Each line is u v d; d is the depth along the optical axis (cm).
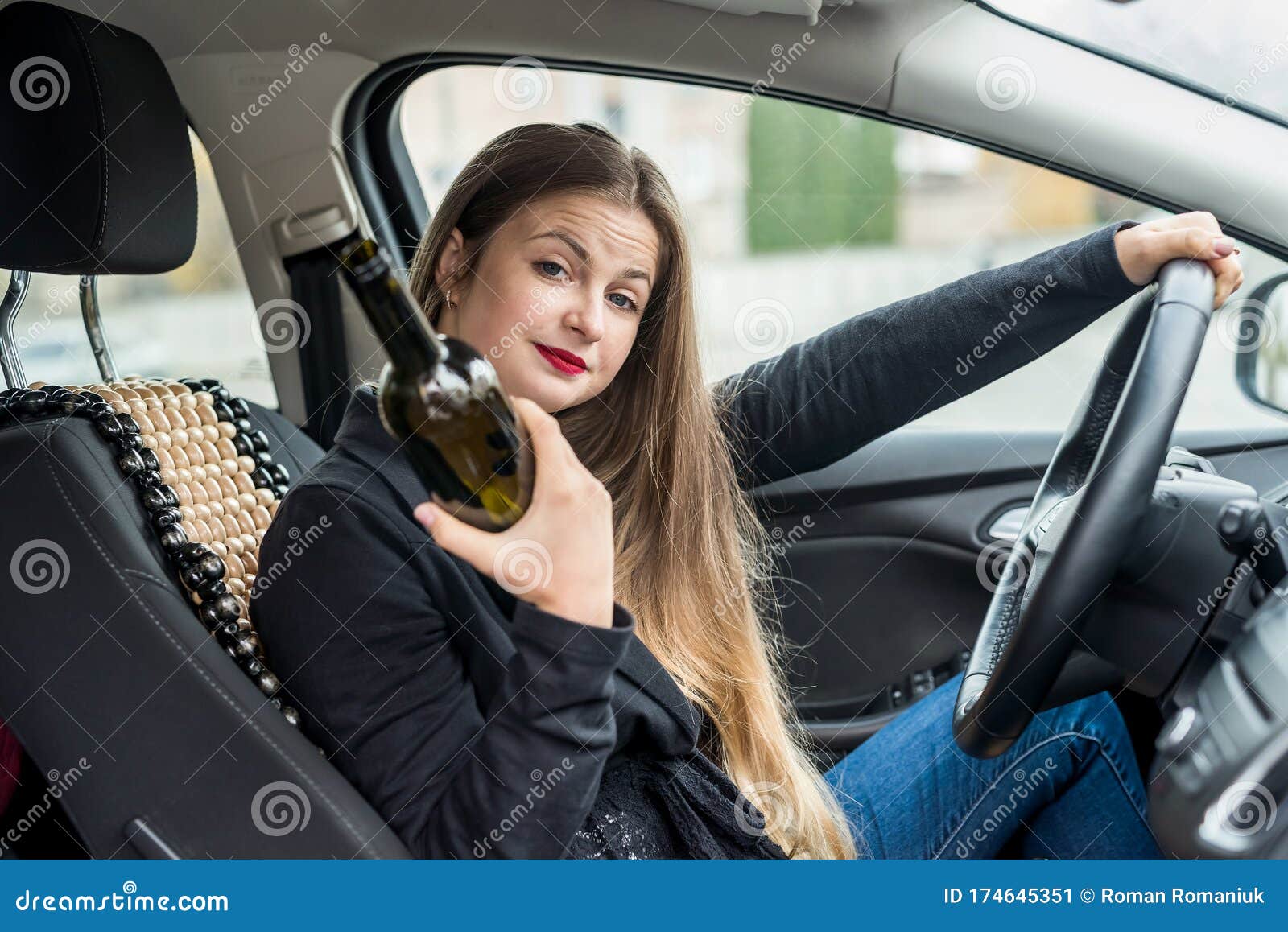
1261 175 142
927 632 185
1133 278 132
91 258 114
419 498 102
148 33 163
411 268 123
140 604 96
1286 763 97
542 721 85
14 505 96
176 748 95
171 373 185
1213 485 121
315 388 187
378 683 97
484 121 174
